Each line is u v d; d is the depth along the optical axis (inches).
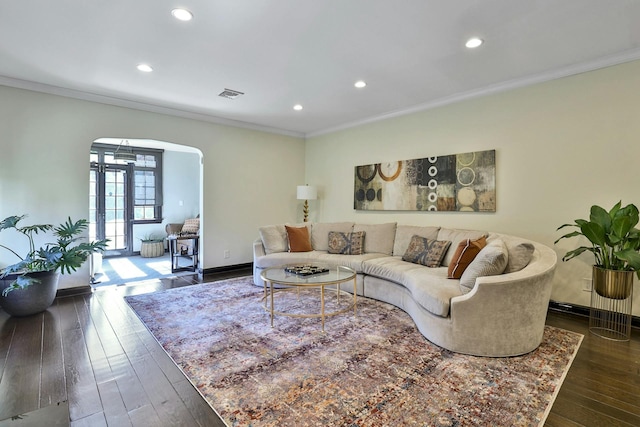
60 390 76.3
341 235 178.9
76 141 153.9
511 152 142.3
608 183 118.8
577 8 86.7
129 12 88.7
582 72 123.0
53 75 133.2
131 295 153.4
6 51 111.9
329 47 108.7
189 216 314.0
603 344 100.4
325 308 134.3
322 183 235.0
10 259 138.9
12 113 138.5
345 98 162.6
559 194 129.9
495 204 147.0
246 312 129.6
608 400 72.6
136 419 66.1
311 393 74.6
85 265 159.0
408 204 180.5
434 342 100.3
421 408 69.0
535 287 91.4
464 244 118.2
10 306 122.5
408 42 105.3
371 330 111.2
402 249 164.1
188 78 136.3
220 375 82.6
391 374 82.7
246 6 85.7
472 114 154.4
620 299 105.3
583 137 123.7
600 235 105.0
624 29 97.5
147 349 97.4
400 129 185.3
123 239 281.6
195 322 118.7
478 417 66.1
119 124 165.8
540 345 99.1
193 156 316.8
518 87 139.1
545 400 71.9
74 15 90.1
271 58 117.1
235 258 212.2
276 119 203.9
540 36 101.7
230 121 205.5
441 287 105.0
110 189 275.0
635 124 113.3
